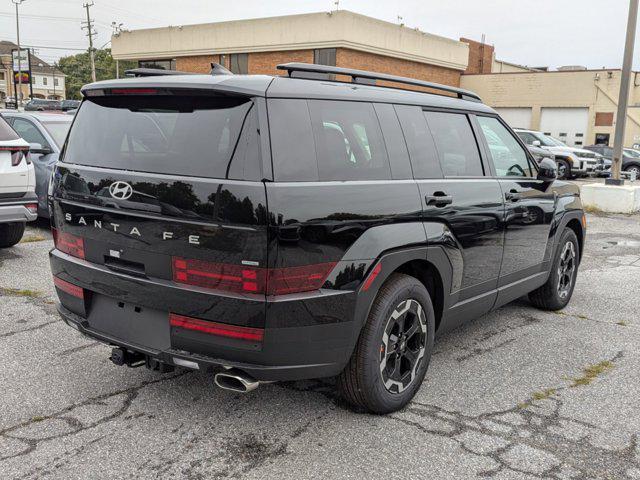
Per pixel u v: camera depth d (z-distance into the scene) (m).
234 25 32.31
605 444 3.14
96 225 3.12
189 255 2.78
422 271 3.68
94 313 3.30
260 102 2.77
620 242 9.27
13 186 6.23
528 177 4.74
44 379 3.72
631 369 4.18
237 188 2.67
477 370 4.08
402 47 31.23
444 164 3.75
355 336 3.02
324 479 2.75
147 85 3.00
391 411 3.39
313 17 29.05
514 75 34.69
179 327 2.87
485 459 2.96
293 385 3.72
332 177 2.96
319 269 2.83
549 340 4.73
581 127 33.03
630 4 12.47
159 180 2.85
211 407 3.41
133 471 2.78
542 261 4.94
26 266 6.41
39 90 102.31
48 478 2.71
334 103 3.14
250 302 2.68
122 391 3.58
